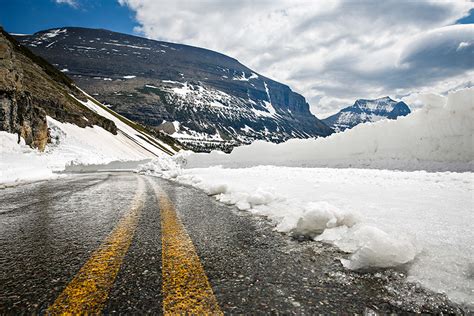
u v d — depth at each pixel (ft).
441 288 5.18
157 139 445.37
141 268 6.50
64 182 36.24
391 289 5.37
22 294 5.28
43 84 203.00
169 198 19.93
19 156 57.16
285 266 6.66
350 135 38.14
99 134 227.20
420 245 6.82
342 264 6.74
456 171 24.41
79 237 9.40
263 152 56.39
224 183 21.86
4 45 91.25
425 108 28.96
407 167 29.60
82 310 4.66
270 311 4.62
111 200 18.94
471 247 6.43
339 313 4.57
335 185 18.88
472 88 24.68
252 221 11.93
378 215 9.92
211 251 7.79
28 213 14.07
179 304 4.82
